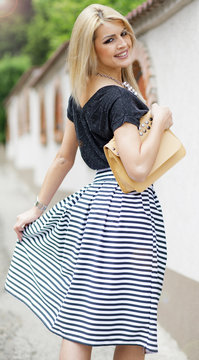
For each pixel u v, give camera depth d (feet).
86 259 6.53
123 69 7.29
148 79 14.46
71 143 7.65
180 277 12.24
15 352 10.43
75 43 6.73
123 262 6.43
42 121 37.40
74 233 6.82
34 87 39.06
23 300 7.35
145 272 6.46
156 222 6.79
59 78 29.45
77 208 6.90
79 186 24.44
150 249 6.50
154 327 6.46
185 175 12.42
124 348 6.83
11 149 77.25
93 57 6.74
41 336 11.31
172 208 13.17
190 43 12.01
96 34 6.72
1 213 28.17
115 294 6.38
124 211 6.53
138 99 6.72
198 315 10.53
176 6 12.23
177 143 6.57
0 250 16.87
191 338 10.54
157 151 6.38
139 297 6.42
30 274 7.43
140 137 6.40
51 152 33.60
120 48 6.81
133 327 6.42
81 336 6.34
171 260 13.15
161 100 13.99
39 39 96.37
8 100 74.54
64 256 6.95
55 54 26.66
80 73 6.70
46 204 7.81
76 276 6.54
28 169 53.06
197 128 11.76
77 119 7.11
